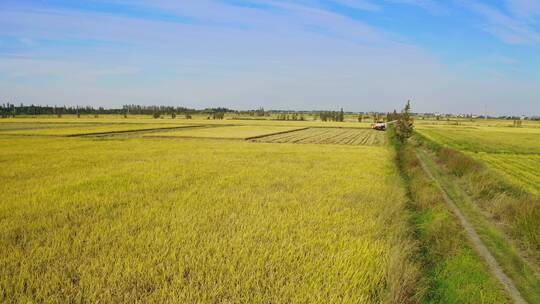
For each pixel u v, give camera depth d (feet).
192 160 88.17
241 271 23.63
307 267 24.34
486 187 54.85
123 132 224.74
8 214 36.42
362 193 51.29
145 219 35.29
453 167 78.59
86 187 51.55
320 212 39.50
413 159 89.86
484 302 22.95
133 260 25.03
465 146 159.84
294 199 46.32
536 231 32.30
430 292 24.27
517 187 57.00
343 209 41.75
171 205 41.63
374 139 202.39
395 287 21.70
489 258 30.09
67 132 209.36
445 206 47.39
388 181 62.08
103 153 101.91
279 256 26.21
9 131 216.95
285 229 32.73
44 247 27.04
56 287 21.26
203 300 19.76
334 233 32.22
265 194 48.98
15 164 76.43
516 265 28.73
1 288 21.06
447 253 30.60
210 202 43.37
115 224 33.45
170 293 20.25
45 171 66.95
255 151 115.96
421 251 31.55
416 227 38.17
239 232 31.40
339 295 21.25
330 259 25.88
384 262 25.20
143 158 91.09
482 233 36.70
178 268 23.86
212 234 30.81
